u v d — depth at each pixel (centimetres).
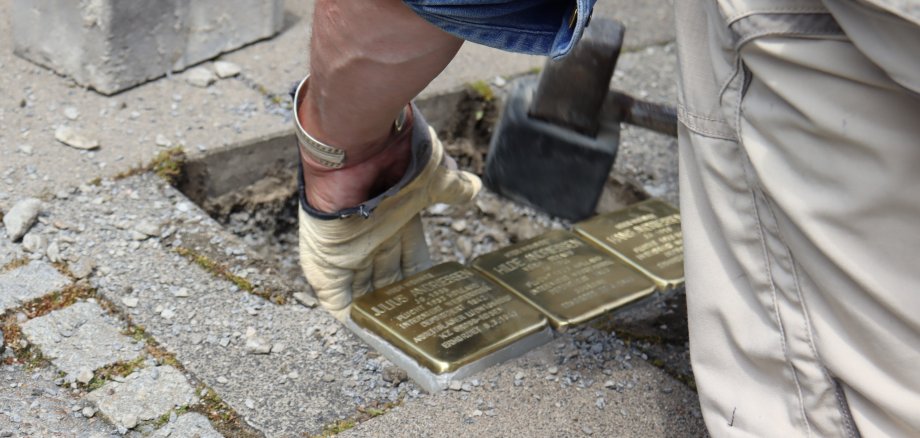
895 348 175
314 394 239
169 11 354
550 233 319
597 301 283
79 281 264
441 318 265
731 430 201
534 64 408
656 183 363
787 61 170
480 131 386
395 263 289
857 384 180
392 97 223
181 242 284
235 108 351
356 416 234
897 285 172
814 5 166
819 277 179
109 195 298
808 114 170
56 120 329
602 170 337
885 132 164
